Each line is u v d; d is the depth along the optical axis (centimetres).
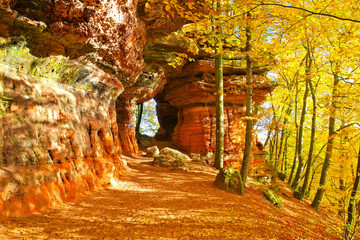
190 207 833
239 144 2317
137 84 1992
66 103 833
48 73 767
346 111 1311
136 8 1009
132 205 777
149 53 1923
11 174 547
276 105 2461
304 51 1664
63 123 789
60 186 686
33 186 591
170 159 1525
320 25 1159
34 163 636
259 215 897
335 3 1011
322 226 1257
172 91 2500
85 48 814
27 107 655
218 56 1694
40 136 682
